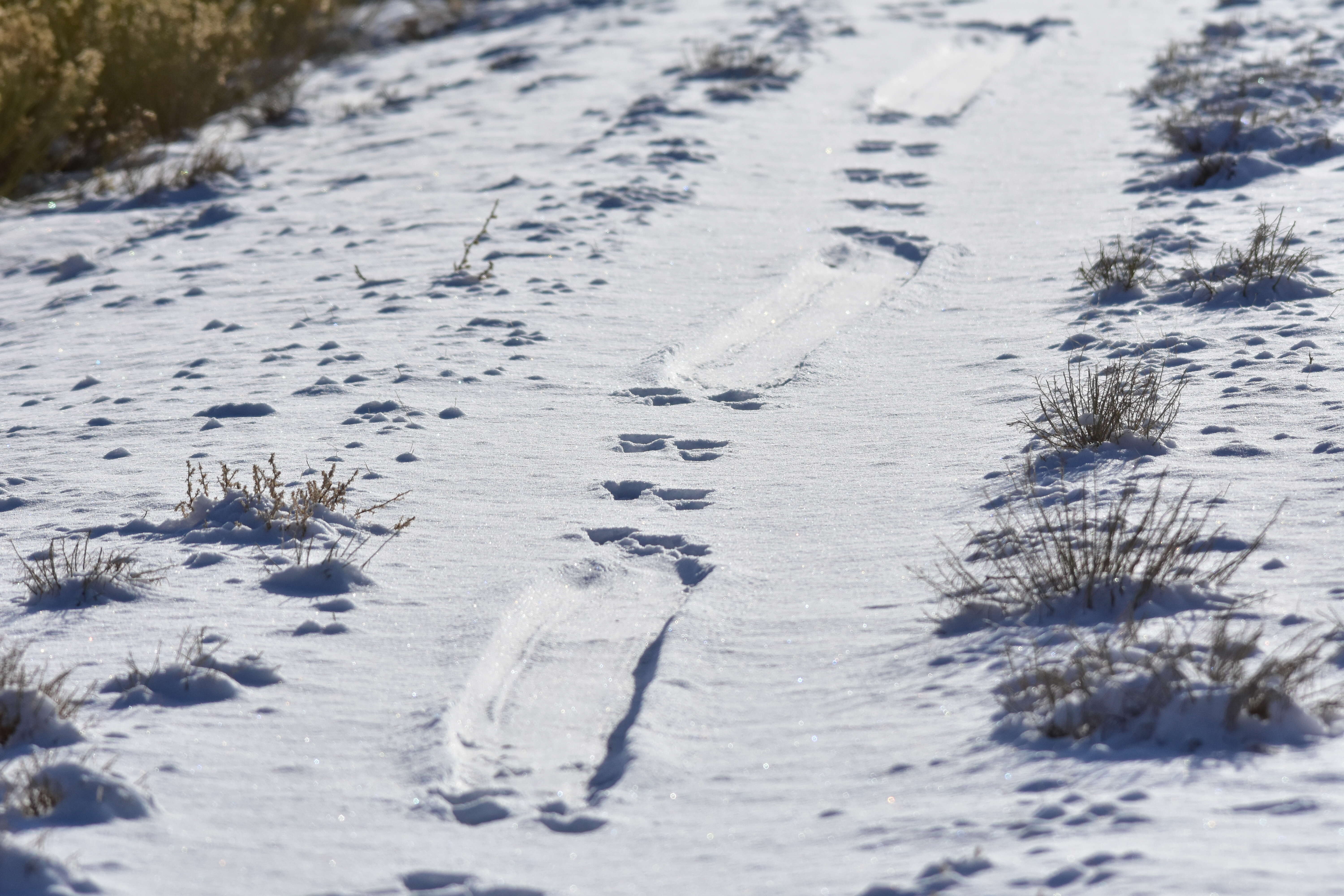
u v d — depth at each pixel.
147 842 13.13
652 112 66.25
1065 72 74.50
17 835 13.22
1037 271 39.91
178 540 22.52
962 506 21.78
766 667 16.84
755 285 40.09
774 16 91.06
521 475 25.23
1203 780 12.87
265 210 54.69
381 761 14.99
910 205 50.00
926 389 29.55
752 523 22.12
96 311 42.19
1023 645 16.33
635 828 13.23
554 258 43.84
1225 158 48.66
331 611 19.36
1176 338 30.47
